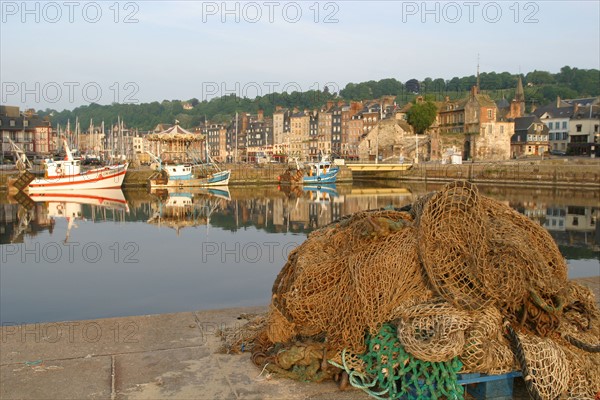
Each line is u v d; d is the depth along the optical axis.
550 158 68.56
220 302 12.48
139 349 5.56
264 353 5.16
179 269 16.53
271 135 121.81
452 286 4.44
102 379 4.84
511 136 82.12
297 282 4.72
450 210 4.63
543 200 43.91
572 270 15.95
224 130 132.25
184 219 32.06
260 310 6.97
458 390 4.15
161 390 4.62
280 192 54.38
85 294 13.48
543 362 4.09
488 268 4.42
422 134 83.38
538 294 4.42
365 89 145.75
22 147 84.00
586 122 82.94
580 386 4.25
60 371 5.02
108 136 132.88
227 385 4.70
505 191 52.38
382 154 83.69
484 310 4.36
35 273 16.16
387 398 4.40
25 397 4.50
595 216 33.50
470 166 62.72
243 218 32.75
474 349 4.12
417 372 4.29
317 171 64.31
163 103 158.25
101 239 23.92
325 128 109.75
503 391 4.37
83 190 53.34
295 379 4.77
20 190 50.50
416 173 68.38
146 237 24.47
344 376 4.57
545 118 90.44
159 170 58.59
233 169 64.69
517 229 4.90
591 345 4.29
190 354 5.41
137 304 12.48
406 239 4.64
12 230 27.02
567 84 146.38
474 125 79.06
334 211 37.28
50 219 31.91
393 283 4.49
